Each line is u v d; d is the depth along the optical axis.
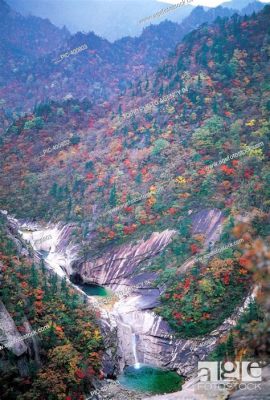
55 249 98.50
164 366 62.88
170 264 79.38
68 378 51.03
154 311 69.94
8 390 45.81
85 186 113.06
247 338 18.53
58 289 67.69
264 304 16.88
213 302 66.88
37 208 113.06
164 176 101.69
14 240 76.00
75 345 58.44
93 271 89.56
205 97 117.44
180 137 111.12
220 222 80.81
